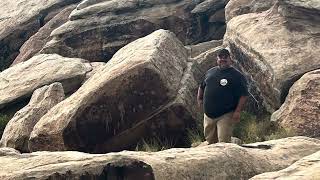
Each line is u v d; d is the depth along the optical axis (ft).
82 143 32.45
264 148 22.40
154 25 58.85
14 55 74.95
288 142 23.32
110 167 17.22
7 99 45.47
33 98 41.81
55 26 69.26
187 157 18.13
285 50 35.37
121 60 36.01
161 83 32.78
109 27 59.72
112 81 32.53
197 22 57.93
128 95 32.58
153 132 32.86
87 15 61.52
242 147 20.61
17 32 75.20
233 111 25.52
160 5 60.29
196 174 17.42
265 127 32.35
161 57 35.09
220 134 25.50
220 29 56.95
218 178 17.83
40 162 18.63
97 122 32.42
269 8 46.01
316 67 33.30
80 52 60.54
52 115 34.24
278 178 14.06
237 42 41.37
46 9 76.07
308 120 29.73
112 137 32.68
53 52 61.41
